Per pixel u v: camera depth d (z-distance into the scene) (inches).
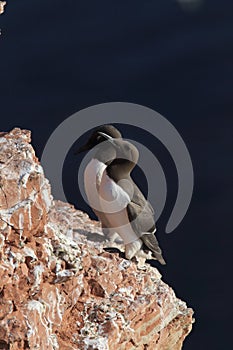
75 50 1764.3
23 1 1872.5
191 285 1206.3
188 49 1796.3
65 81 1673.2
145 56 1768.0
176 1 1940.2
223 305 1177.4
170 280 1213.1
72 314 408.5
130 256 503.5
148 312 437.7
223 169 1438.2
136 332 431.2
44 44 1766.7
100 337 400.8
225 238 1284.4
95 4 1911.9
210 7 1932.8
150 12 1905.8
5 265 369.4
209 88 1694.1
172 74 1723.7
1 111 1555.1
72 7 1877.5
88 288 425.1
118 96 1660.9
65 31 1817.2
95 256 447.5
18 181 385.1
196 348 1119.6
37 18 1838.1
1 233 374.3
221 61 1765.5
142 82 1700.3
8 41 1768.0
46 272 388.5
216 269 1232.8
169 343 467.5
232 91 1689.2
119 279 444.5
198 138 1537.9
